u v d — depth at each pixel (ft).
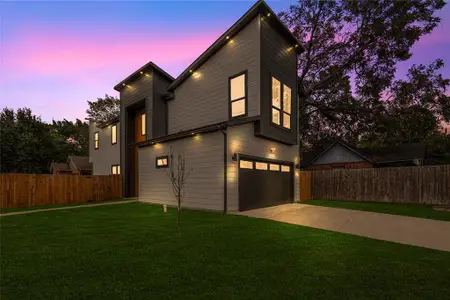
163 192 37.91
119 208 33.94
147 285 9.86
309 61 69.21
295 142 41.75
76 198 43.57
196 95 42.04
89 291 9.36
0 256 13.37
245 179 31.17
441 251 14.67
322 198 48.96
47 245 15.51
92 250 14.40
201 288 9.62
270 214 28.04
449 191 37.04
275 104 36.29
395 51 58.85
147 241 16.39
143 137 52.70
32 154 72.33
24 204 37.70
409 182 40.27
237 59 35.68
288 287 9.75
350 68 66.95
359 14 61.00
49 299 8.77
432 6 56.44
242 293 9.24
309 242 16.37
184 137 34.58
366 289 9.62
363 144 93.35
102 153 67.72
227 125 28.50
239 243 15.94
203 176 31.45
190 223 22.58
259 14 33.37
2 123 71.31
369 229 20.90
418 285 10.00
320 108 71.82
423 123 59.16
